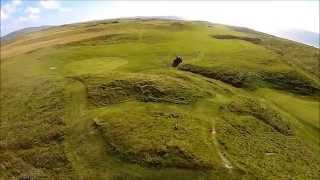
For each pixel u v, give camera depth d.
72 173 39.75
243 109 51.72
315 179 40.78
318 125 54.09
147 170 38.56
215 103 51.84
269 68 66.62
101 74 60.00
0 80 70.31
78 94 54.53
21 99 58.47
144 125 44.31
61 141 44.97
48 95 56.31
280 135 48.56
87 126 45.91
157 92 52.06
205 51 76.81
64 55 79.31
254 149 43.22
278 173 39.88
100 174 38.97
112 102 50.88
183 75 60.66
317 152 47.62
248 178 38.00
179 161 39.06
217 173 38.19
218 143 42.53
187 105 50.34
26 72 70.94
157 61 70.75
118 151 40.81
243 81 61.97
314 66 78.75
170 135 42.56
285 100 59.72
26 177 40.72
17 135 48.66
